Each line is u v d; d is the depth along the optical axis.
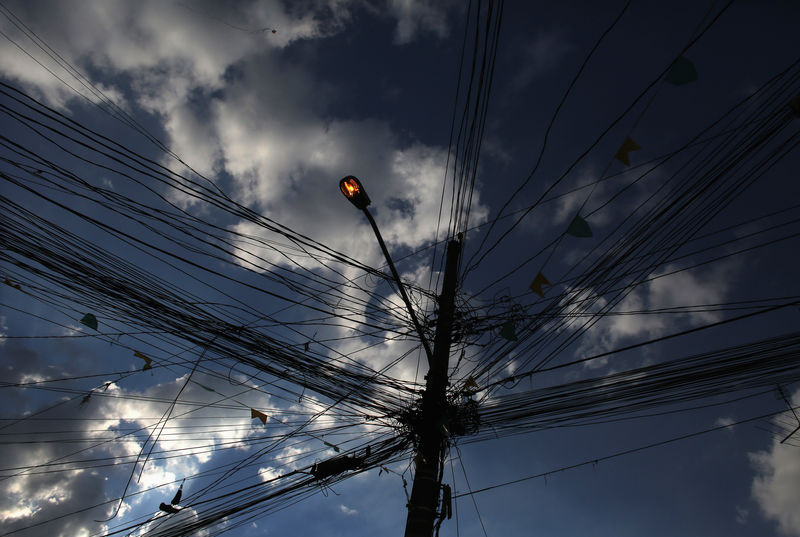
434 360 5.64
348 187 5.05
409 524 4.61
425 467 4.97
